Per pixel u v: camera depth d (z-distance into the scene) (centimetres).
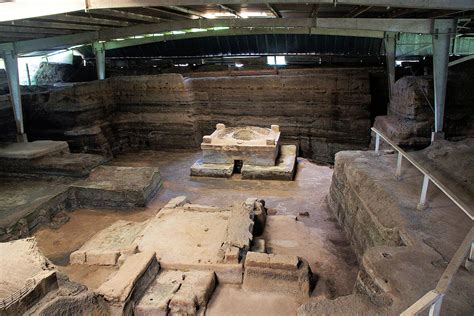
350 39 1323
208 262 494
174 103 1301
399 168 579
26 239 418
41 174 896
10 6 566
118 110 1366
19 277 345
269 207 796
